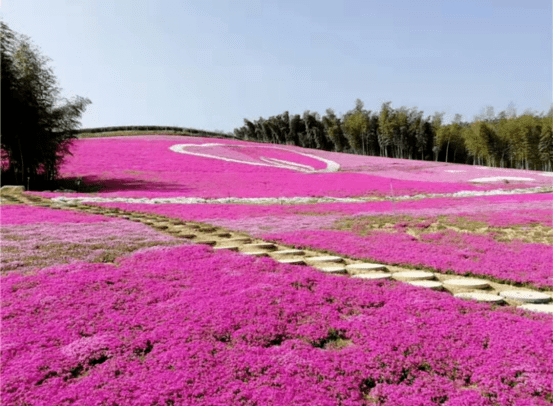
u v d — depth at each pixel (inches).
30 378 199.6
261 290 319.3
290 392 190.5
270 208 890.7
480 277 387.2
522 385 197.3
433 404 183.9
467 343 239.3
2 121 1080.8
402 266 428.5
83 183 1336.1
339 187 1393.9
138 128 3489.2
